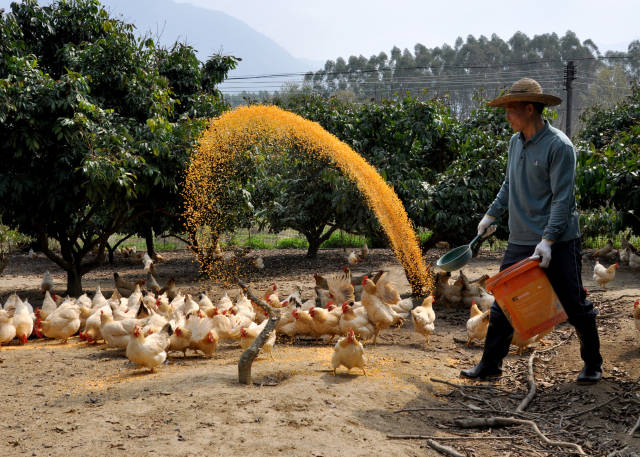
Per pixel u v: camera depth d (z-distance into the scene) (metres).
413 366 6.03
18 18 11.42
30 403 4.72
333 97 13.84
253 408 4.31
